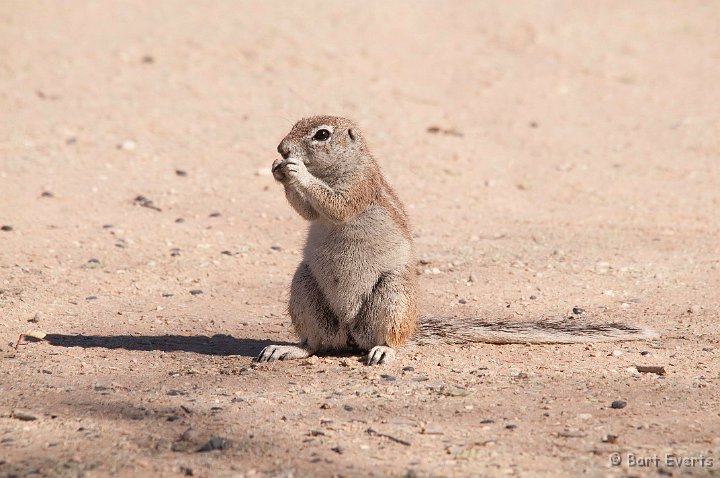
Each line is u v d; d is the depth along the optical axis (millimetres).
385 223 9984
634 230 16312
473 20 29875
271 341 10859
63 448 7301
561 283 13281
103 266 13656
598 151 21047
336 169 9883
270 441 7457
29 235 14734
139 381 9133
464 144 20875
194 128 20969
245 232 15680
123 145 19438
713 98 24875
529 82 25469
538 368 9680
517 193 18422
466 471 6875
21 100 21625
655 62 27594
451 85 24875
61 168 18062
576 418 8047
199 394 8719
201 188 17750
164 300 12375
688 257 14672
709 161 20578
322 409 8273
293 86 23844
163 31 26953
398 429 7738
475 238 15703
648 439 7543
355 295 10078
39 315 11430
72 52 24875
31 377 9195
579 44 28469
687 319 11672
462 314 11867
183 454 7195
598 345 10602
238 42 26438
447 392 8758
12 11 27266
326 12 29438
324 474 6809
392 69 25562
